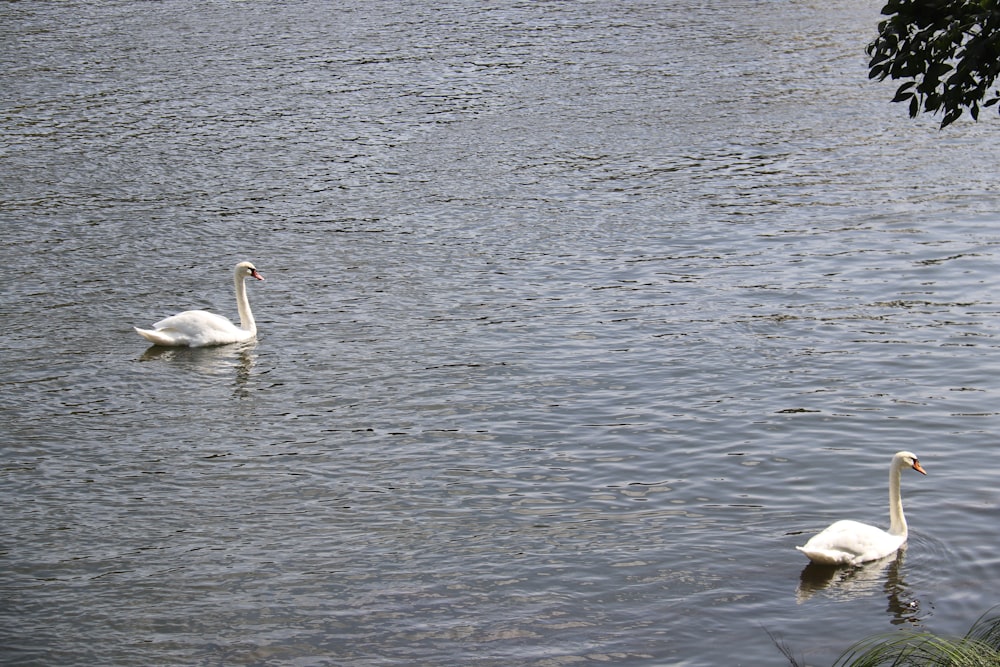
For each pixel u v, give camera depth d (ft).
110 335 88.58
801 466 65.82
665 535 59.36
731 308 89.04
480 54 172.24
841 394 74.28
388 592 55.16
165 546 59.52
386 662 50.11
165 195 120.37
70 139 138.21
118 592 55.47
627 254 101.76
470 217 112.68
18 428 73.20
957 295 89.81
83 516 62.54
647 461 67.00
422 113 146.51
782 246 101.96
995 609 52.34
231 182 124.16
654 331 85.35
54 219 113.70
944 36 37.42
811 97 148.56
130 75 163.84
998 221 105.70
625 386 76.64
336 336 87.35
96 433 72.54
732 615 52.65
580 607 53.62
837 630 51.29
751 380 76.79
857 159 125.59
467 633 51.96
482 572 56.49
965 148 127.85
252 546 59.36
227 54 173.78
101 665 50.26
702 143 132.77
